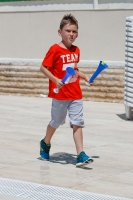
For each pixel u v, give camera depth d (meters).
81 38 23.08
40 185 11.04
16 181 11.34
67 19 12.20
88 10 22.73
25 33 24.55
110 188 10.84
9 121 18.48
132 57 18.00
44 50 24.09
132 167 12.51
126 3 22.72
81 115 12.41
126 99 18.48
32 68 24.25
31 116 19.47
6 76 25.11
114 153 13.86
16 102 22.89
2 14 25.11
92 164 12.77
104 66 11.81
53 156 13.62
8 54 25.23
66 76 11.73
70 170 12.27
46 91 24.09
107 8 23.27
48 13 23.72
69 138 15.71
